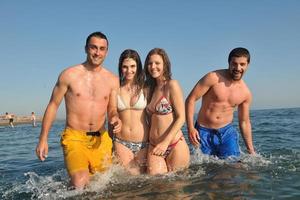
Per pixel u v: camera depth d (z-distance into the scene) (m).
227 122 6.60
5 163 8.45
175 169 5.70
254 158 6.42
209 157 6.55
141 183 5.07
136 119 5.84
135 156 5.81
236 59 6.12
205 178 5.17
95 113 5.52
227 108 6.49
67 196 4.71
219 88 6.36
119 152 5.82
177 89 5.62
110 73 5.78
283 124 17.06
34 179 6.04
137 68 5.82
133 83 5.89
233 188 4.57
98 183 5.14
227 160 6.36
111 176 5.43
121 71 5.83
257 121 21.23
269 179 4.95
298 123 17.52
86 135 5.52
